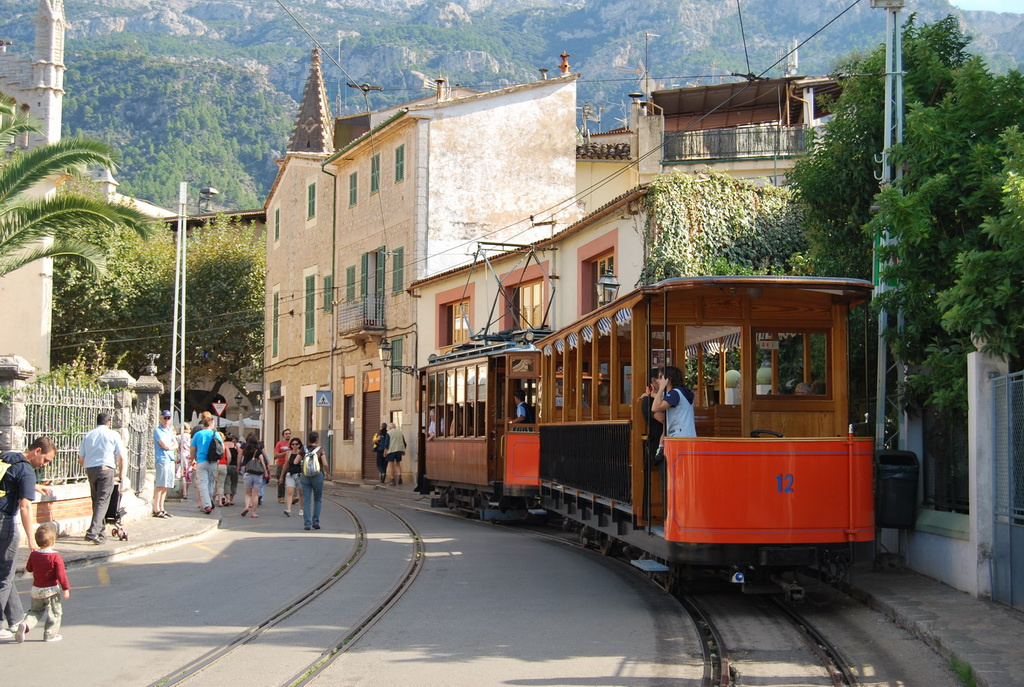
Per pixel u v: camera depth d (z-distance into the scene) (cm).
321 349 4516
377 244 4009
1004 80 1277
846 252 1620
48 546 971
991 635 902
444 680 816
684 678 820
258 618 1080
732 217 2356
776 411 1179
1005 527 1041
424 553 1636
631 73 19250
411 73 19938
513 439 2075
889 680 817
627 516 1259
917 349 1291
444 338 3562
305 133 5219
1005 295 1033
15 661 888
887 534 1366
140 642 963
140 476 2117
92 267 2016
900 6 1390
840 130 1573
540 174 3762
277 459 2870
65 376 2016
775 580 1112
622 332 1312
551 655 904
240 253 5519
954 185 1268
